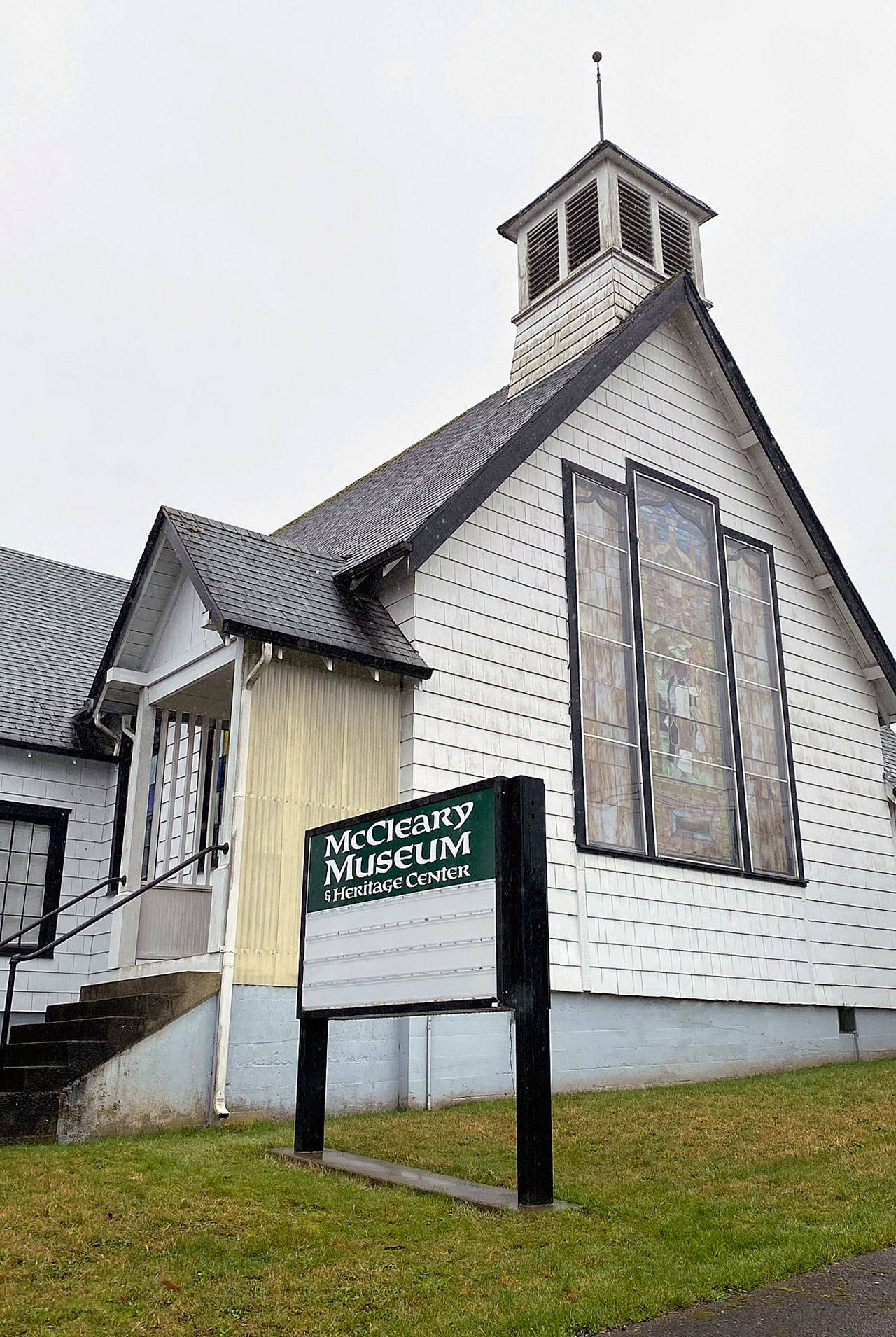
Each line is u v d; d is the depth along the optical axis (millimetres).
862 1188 6676
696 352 16531
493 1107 10164
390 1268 5176
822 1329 4559
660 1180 7000
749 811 15000
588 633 13625
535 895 6605
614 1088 12195
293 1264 5199
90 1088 8578
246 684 10297
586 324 16688
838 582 17062
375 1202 6289
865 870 16438
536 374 17422
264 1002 9844
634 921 13000
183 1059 9227
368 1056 10438
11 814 13930
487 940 6574
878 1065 13516
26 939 13742
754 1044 13992
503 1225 5859
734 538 16156
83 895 11742
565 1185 6820
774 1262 5309
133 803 12422
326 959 7859
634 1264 5277
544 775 12508
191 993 9406
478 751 11883
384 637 11352
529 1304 4723
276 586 11062
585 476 14227
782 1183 6863
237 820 10031
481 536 12664
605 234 16844
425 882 7133
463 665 12000
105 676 13039
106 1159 7281
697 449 16031
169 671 12219
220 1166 7168
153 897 12227
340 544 13414
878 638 17234
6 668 15055
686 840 13992
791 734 15969
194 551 10812
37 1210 5875
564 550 13625
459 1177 7055
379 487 16281
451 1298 4812
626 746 13617
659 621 14578
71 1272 5020
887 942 16344
